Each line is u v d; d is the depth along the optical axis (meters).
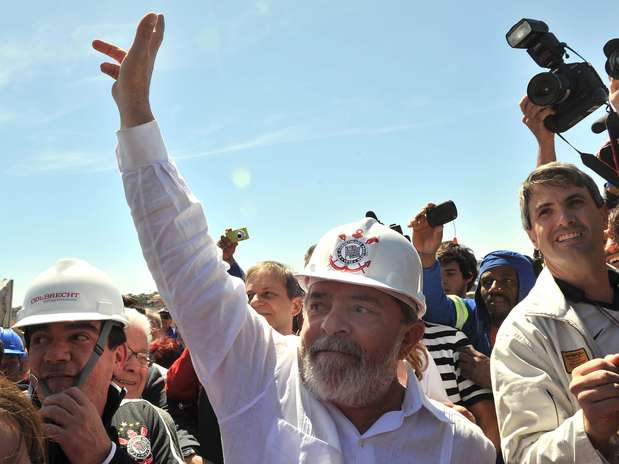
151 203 2.07
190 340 2.14
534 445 2.28
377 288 2.16
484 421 3.36
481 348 3.99
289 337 2.45
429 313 3.83
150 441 2.68
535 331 2.51
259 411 2.12
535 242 2.77
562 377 2.44
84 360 2.29
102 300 2.36
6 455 1.59
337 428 2.10
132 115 2.11
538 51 3.27
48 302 2.30
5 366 4.48
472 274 5.30
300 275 2.26
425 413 2.21
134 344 3.51
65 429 2.04
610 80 2.60
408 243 2.31
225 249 5.10
